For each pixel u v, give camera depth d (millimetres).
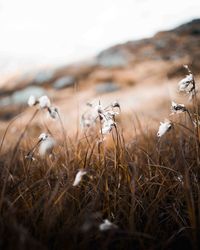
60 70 86125
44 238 2293
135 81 66500
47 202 2471
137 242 2414
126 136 5281
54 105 3078
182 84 3014
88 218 1883
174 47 81812
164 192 2932
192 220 2342
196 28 91875
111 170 3236
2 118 44312
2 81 108500
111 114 3121
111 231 2143
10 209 2332
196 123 3047
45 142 2297
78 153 3533
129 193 2842
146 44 93562
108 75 74375
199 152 3057
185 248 2453
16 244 2000
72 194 2830
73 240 2254
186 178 2424
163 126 2688
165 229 2654
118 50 91750
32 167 3334
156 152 3588
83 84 71125
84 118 3613
